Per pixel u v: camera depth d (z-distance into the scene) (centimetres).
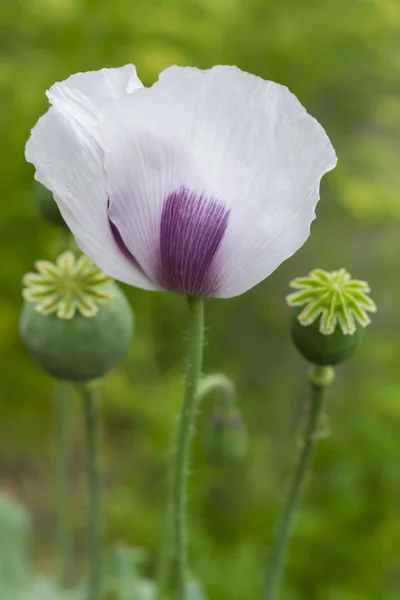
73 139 46
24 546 73
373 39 136
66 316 54
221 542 114
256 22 138
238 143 46
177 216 47
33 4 121
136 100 45
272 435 132
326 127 146
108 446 139
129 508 114
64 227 60
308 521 107
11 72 118
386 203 130
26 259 125
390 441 116
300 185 45
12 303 127
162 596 64
